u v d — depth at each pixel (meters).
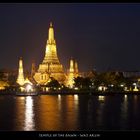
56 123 129.00
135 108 190.00
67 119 140.75
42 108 190.75
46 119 140.62
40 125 123.94
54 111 173.62
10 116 151.38
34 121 134.62
